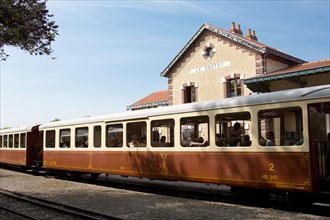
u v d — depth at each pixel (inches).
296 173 356.2
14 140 916.0
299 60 858.1
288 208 378.6
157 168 495.2
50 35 430.3
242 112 406.0
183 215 364.2
